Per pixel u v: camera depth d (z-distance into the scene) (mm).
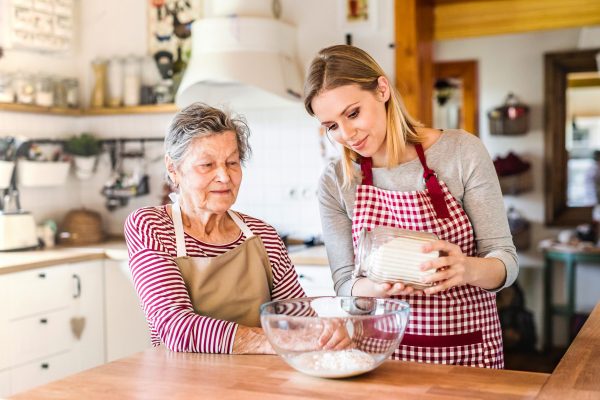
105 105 3697
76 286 3018
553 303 4723
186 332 1198
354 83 1311
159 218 1399
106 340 3197
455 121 5199
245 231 1484
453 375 1018
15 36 3307
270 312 1096
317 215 3395
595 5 4016
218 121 1347
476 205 1425
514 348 4352
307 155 3395
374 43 3205
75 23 3816
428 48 3598
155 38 3664
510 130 4730
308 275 2775
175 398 933
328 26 3254
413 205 1451
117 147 3799
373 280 1162
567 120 4684
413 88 3133
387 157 1461
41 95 3445
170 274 1293
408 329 1450
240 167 1414
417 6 3191
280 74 2994
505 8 4176
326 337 1004
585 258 4098
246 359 1139
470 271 1226
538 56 4770
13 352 2684
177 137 1361
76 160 3699
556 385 927
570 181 4695
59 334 2922
